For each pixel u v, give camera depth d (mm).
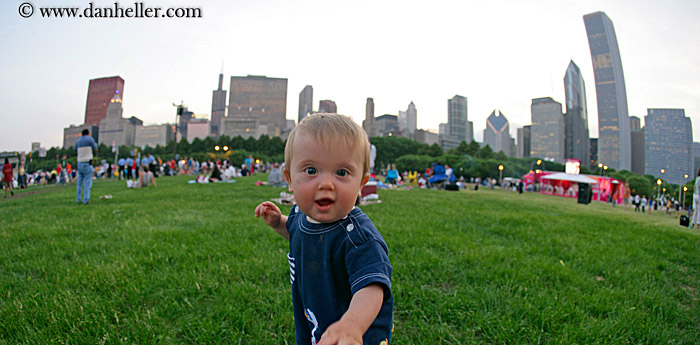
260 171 46125
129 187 13234
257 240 4070
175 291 2557
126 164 21516
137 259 3264
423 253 3572
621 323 2275
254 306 2377
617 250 4285
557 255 3949
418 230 4809
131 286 2605
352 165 1043
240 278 2848
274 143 94250
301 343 1335
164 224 5227
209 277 2803
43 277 2934
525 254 3830
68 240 4090
